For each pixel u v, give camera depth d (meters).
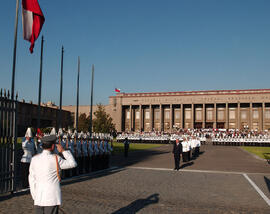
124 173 14.82
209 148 42.41
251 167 18.61
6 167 9.24
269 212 7.75
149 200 8.90
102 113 56.47
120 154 27.92
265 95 83.62
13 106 9.48
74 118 94.50
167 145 49.81
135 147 41.00
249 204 8.61
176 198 9.24
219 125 90.81
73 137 13.62
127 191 10.18
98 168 15.64
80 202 8.48
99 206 8.05
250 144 51.19
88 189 10.44
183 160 21.78
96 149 15.34
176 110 94.69
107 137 16.92
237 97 86.19
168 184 11.76
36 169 4.78
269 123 84.69
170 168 17.50
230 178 13.70
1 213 7.20
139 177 13.52
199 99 89.81
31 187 4.77
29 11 12.70
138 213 7.43
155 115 96.69
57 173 4.83
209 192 10.30
